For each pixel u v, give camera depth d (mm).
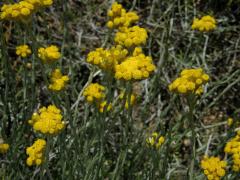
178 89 743
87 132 939
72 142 898
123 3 1218
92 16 1172
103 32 1138
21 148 953
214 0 1195
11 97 987
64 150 823
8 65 914
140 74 737
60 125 726
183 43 1153
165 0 1181
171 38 1151
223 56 1152
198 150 967
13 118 960
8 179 864
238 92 1124
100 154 814
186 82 743
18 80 1041
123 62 748
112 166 967
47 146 734
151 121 1071
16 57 1101
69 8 1180
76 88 1068
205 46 1090
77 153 835
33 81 912
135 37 773
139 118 1062
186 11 1157
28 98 927
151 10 1152
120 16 854
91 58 769
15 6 762
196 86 748
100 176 903
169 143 850
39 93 1055
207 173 759
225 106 1116
